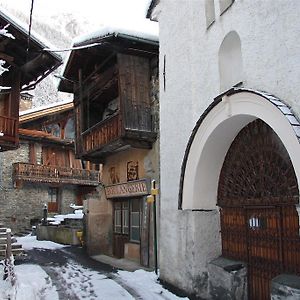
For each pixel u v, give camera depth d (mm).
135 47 12180
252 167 7301
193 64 8594
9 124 15789
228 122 7207
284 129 5582
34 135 27750
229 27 7258
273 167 6680
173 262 9047
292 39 5551
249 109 6457
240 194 7699
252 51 6473
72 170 30391
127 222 14312
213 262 8039
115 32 11578
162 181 9891
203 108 8109
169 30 10000
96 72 14016
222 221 8359
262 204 6953
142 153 12914
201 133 7926
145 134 11875
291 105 5523
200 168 8148
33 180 28031
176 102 9328
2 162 27422
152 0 10766
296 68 5445
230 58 7719
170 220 9344
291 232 6270
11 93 16219
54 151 30688
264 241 6957
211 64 7859
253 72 6414
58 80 17047
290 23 5613
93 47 12719
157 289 9102
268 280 6797
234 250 7891
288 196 6258
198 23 8508
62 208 30391
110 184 15359
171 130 9523
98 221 15711
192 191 8297
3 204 27109
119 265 12789
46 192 29781
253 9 6516
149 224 12031
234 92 6707
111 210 15867
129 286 9578
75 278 10727
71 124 30734
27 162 28406
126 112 11797
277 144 6574
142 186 12461
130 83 12078
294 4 5543
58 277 10891
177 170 9109
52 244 19531
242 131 7586
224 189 8242
